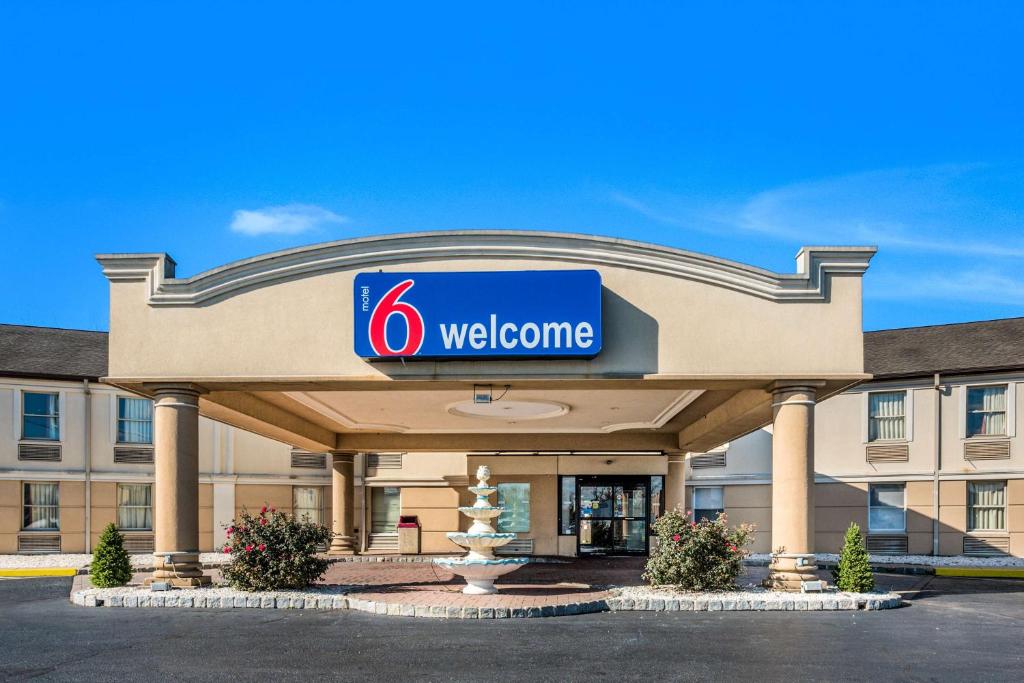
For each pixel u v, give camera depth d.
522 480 29.75
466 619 14.07
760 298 16.58
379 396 20.83
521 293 16.25
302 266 16.81
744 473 30.14
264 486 31.72
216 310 16.86
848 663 10.73
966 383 27.62
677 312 16.53
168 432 16.83
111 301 16.95
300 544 16.98
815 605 15.30
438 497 31.00
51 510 29.23
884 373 28.59
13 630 13.05
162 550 16.86
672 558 16.66
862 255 16.67
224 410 19.94
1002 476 26.83
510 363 16.55
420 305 16.30
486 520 17.14
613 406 22.55
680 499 29.00
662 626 13.41
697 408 22.88
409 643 11.91
